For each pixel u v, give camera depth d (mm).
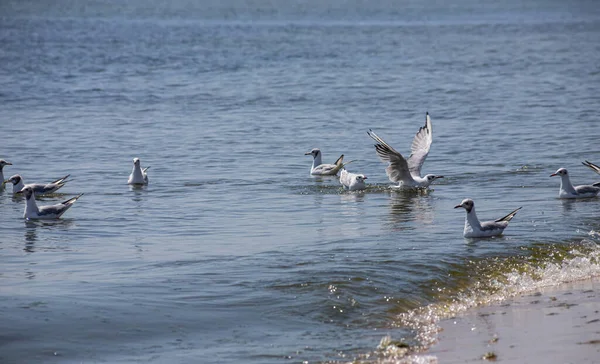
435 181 28781
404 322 15125
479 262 18391
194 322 14984
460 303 16203
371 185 28516
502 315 15422
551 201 25000
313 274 17453
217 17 137875
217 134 39750
